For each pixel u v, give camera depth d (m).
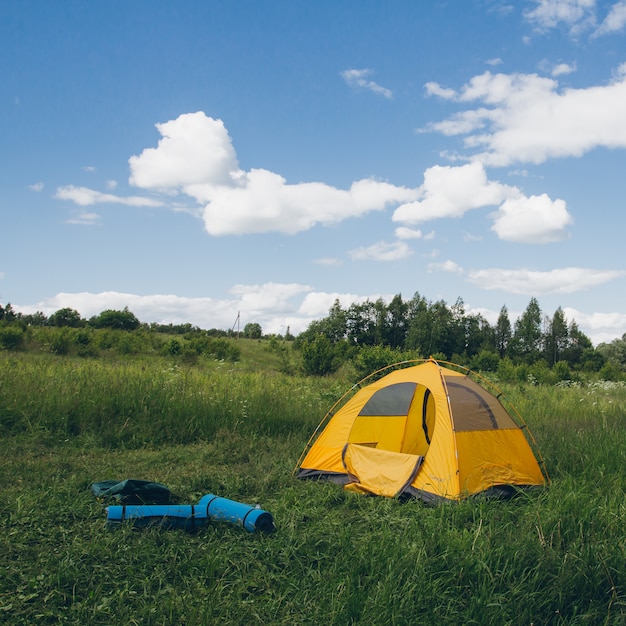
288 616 3.84
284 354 26.39
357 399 8.13
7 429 8.96
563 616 4.00
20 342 25.92
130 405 10.02
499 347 78.06
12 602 3.77
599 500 6.20
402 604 3.88
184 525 5.24
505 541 4.88
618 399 17.47
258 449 8.98
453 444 6.65
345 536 5.03
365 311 64.38
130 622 3.66
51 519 5.24
